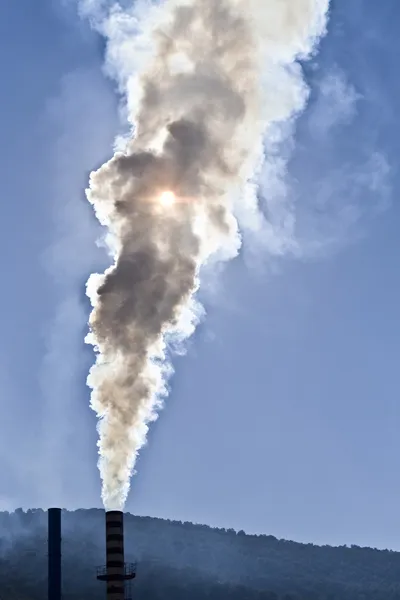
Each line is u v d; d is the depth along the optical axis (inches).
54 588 4121.6
